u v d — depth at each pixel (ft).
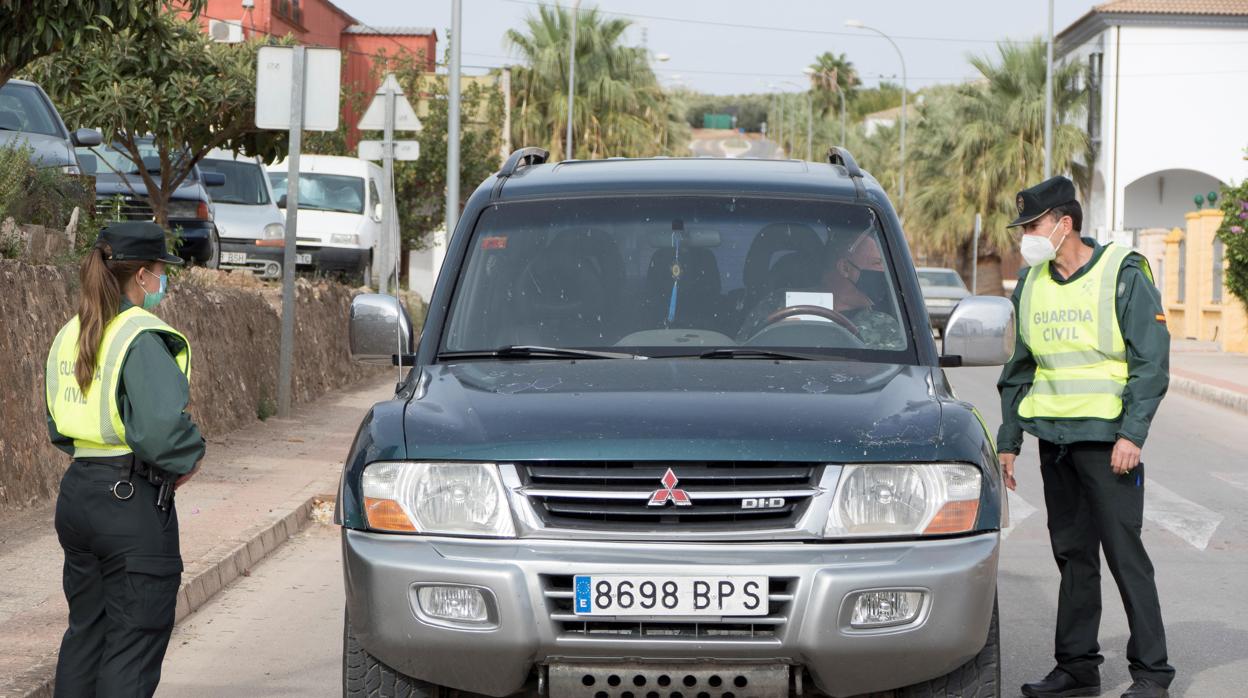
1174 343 197.98
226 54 105.81
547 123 345.51
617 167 41.14
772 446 28.89
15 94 87.35
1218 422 111.04
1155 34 323.57
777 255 36.86
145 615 30.40
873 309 35.88
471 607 28.45
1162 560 57.67
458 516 29.17
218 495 64.13
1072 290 38.37
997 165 313.73
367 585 29.12
